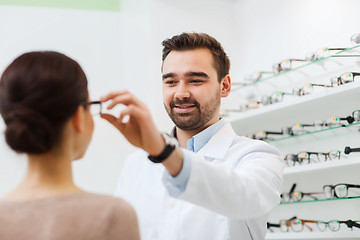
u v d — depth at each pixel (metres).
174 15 3.34
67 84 0.95
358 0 2.56
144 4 3.34
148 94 3.29
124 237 0.89
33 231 0.86
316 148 2.72
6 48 3.46
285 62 2.74
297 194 2.71
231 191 1.18
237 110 3.11
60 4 3.62
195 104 1.71
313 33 2.83
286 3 3.04
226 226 1.58
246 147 1.67
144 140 1.08
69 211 0.88
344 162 2.33
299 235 2.56
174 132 1.87
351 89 2.33
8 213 0.87
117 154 3.53
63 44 3.59
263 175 1.40
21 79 0.93
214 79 1.75
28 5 3.55
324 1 2.77
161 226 1.64
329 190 2.50
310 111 2.76
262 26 3.23
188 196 1.13
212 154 1.71
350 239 2.44
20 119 0.91
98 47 3.66
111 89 3.64
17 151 0.93
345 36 2.63
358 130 2.49
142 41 3.36
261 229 1.66
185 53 1.72
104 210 0.89
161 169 1.74
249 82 3.07
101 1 3.72
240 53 3.43
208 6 3.44
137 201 1.74
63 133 0.95
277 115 2.85
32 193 0.91
